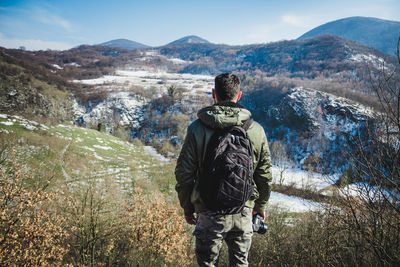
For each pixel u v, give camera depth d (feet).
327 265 7.97
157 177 53.72
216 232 4.97
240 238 5.16
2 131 54.70
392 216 6.25
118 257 9.01
